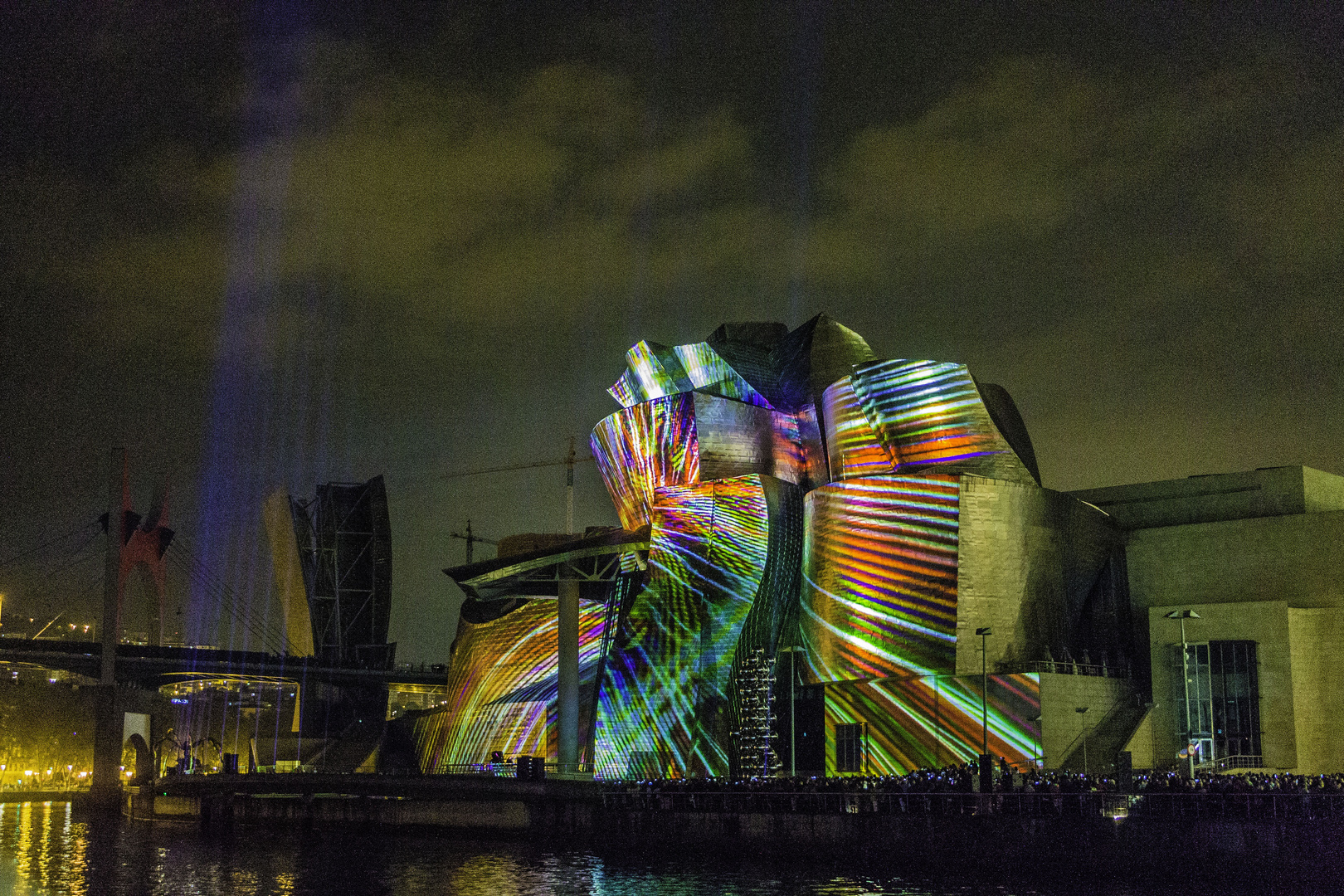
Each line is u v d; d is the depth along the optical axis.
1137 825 45.97
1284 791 48.22
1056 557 77.56
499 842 69.31
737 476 84.88
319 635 152.62
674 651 81.69
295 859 64.75
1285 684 72.56
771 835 54.81
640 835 60.53
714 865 55.47
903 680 74.44
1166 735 75.06
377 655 152.62
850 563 77.56
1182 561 82.06
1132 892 45.22
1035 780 53.19
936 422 80.25
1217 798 46.81
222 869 60.62
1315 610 73.94
